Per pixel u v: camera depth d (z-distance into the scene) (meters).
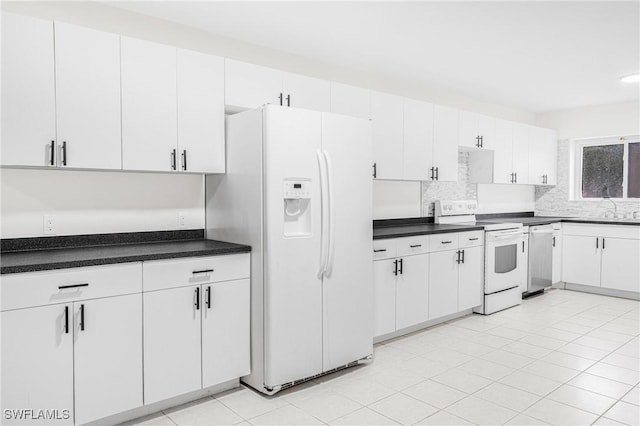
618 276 5.17
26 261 2.10
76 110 2.40
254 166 2.74
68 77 2.37
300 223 2.87
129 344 2.30
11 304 1.96
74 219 2.73
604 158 5.87
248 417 2.43
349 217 3.04
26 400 2.01
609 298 5.20
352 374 3.03
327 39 3.36
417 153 4.30
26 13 2.55
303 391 2.77
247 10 2.86
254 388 2.80
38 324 2.03
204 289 2.57
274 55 3.60
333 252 2.91
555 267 5.56
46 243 2.63
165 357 2.43
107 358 2.23
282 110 2.70
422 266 3.90
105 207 2.85
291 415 2.46
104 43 2.49
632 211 5.54
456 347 3.55
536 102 5.55
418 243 3.85
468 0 2.68
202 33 3.21
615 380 2.90
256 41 3.41
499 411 2.48
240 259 2.73
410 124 4.23
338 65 4.01
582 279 5.49
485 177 5.29
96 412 2.20
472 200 5.33
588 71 4.15
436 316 4.04
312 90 3.48
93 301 2.18
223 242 3.00
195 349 2.54
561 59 3.79
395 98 4.09
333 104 3.62
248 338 2.77
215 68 2.95
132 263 2.30
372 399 2.65
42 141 2.29
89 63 2.44
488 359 3.29
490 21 2.98
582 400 2.62
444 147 4.57
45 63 2.29
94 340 2.19
